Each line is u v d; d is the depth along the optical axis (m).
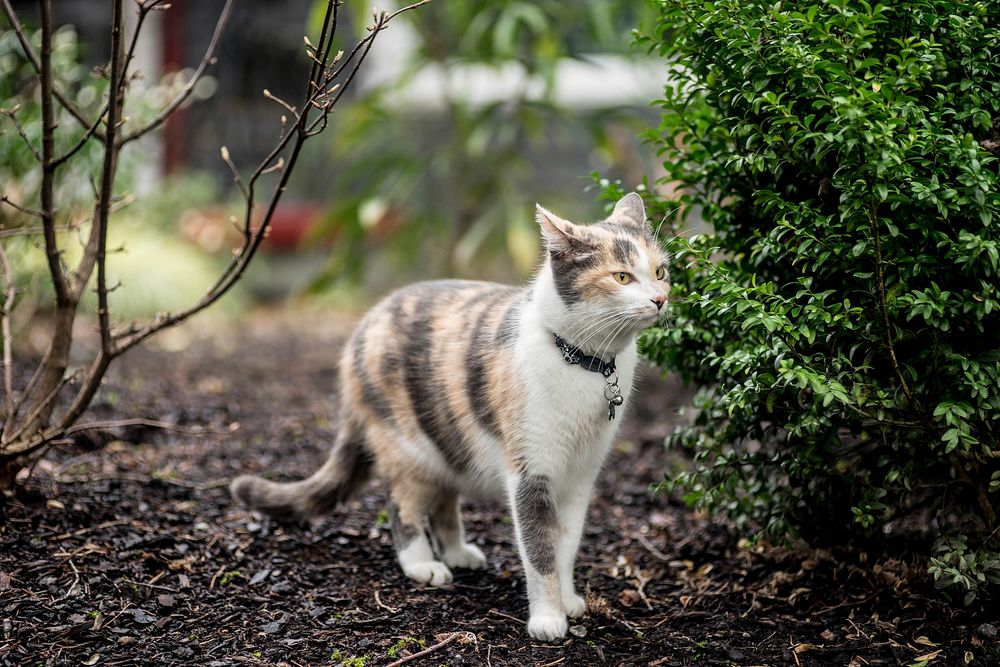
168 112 3.35
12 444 3.29
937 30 2.71
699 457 3.21
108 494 3.69
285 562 3.37
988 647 2.73
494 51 7.32
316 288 7.95
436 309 3.37
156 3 2.94
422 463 3.36
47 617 2.79
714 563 3.50
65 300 3.32
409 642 2.82
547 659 2.75
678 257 3.06
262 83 10.09
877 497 2.89
